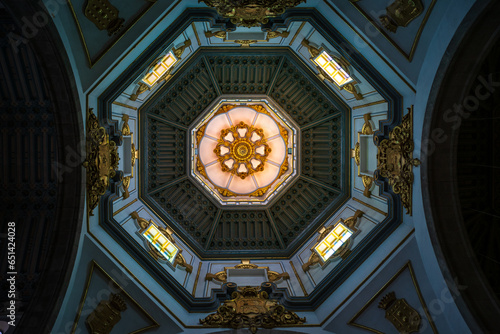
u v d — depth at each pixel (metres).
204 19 10.94
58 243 9.13
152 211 14.59
